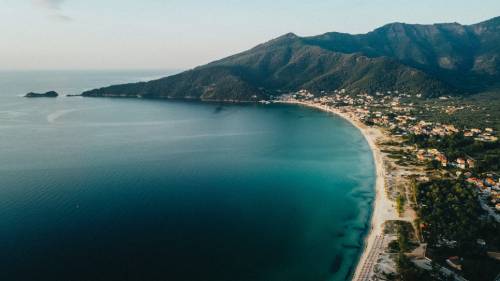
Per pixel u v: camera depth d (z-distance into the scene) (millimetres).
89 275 120812
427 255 129250
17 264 125312
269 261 131625
